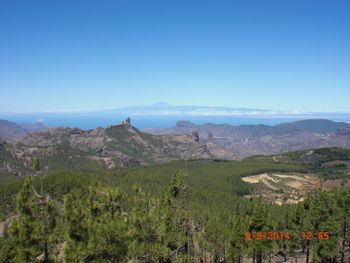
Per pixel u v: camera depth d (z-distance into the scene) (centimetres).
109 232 3806
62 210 3866
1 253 3684
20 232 3534
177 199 6700
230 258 7281
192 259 6291
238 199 15588
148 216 4509
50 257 3712
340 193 8575
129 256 4319
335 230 7488
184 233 5972
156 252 4512
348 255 8800
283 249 9650
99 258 3750
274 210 13488
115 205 4288
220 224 7819
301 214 8856
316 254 7681
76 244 3606
